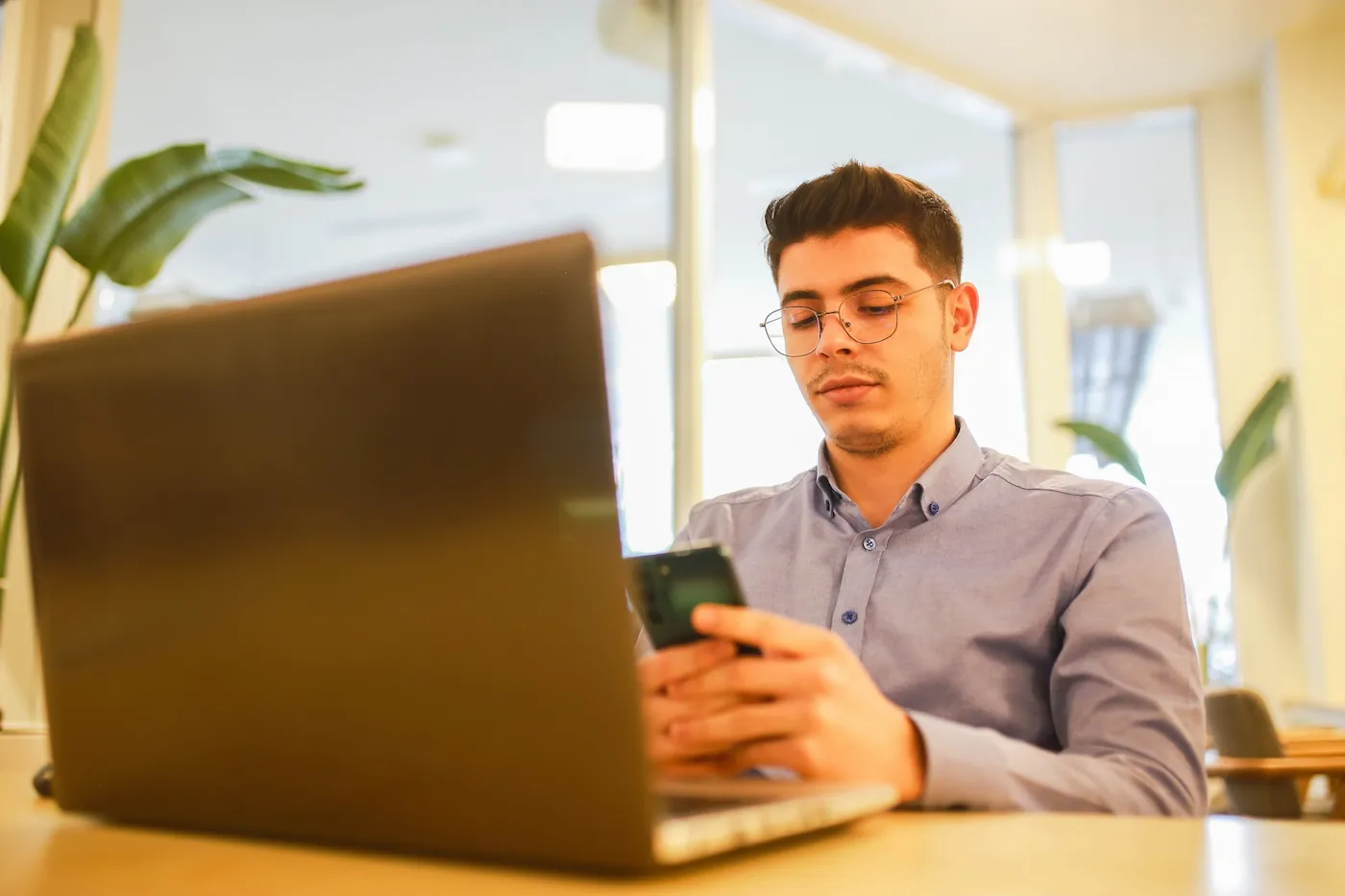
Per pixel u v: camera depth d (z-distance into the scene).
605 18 3.75
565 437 0.42
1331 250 4.04
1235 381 4.39
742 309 3.84
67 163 2.04
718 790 0.59
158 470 0.54
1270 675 4.14
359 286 0.47
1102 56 4.28
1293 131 4.10
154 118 3.14
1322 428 4.00
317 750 0.49
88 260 2.10
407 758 0.46
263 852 0.50
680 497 3.62
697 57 3.79
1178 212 4.64
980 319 1.40
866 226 1.26
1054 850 0.50
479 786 0.44
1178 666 1.06
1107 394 4.56
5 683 2.23
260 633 0.50
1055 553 1.21
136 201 2.08
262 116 3.87
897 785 0.66
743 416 3.57
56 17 2.59
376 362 0.46
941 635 1.21
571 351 0.42
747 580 1.40
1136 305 4.62
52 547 0.59
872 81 4.40
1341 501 3.95
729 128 4.26
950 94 4.51
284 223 4.17
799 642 0.64
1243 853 0.49
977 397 4.55
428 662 0.45
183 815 0.55
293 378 0.48
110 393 0.55
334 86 3.83
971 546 1.25
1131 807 0.80
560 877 0.43
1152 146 4.73
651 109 3.86
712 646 0.65
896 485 1.33
